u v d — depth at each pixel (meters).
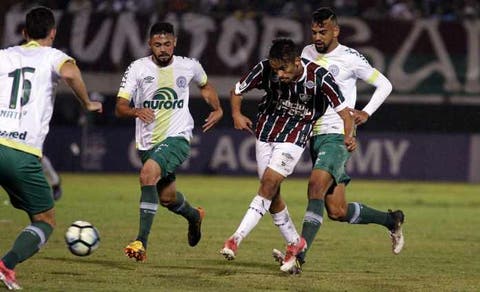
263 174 32.56
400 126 93.44
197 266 34.78
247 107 92.88
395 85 91.75
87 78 91.81
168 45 35.66
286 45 31.09
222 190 75.00
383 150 92.06
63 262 34.94
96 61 91.69
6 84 27.72
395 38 91.38
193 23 91.38
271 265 35.47
